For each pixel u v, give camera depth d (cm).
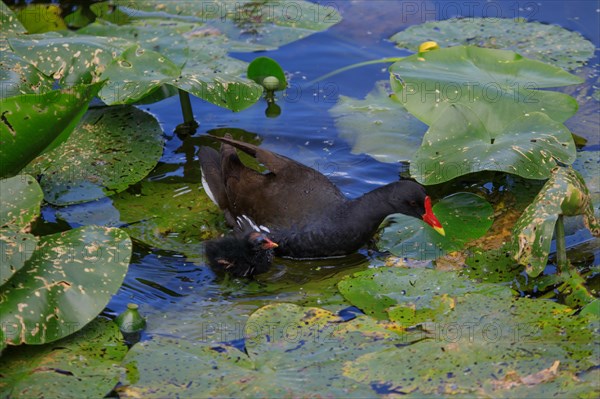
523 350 845
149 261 1055
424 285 966
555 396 784
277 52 1510
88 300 880
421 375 816
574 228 1095
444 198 1163
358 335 879
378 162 1259
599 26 1531
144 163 1217
